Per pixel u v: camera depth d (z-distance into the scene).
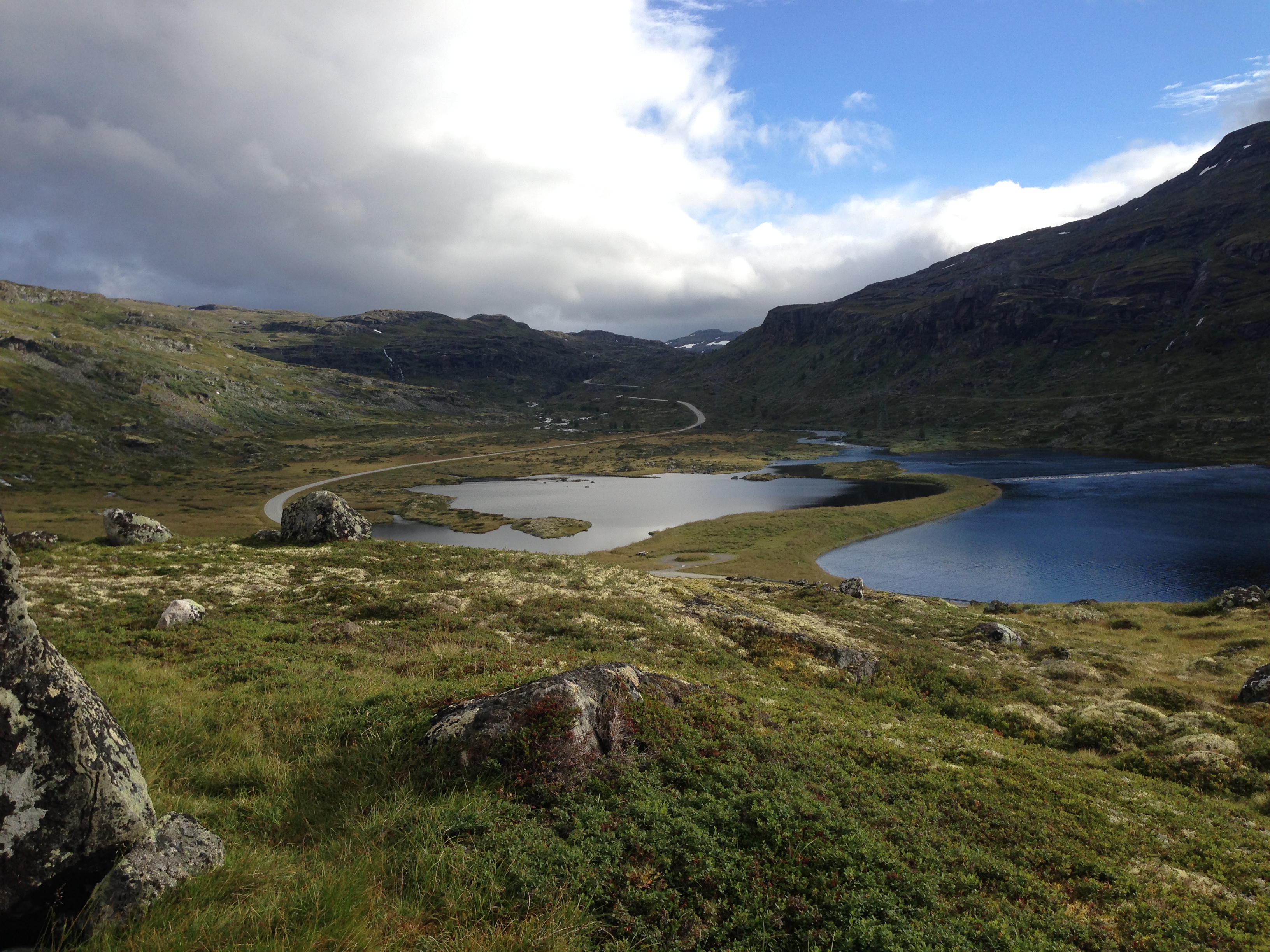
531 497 163.25
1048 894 9.78
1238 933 9.41
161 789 9.86
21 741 6.47
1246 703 28.86
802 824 9.91
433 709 12.73
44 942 6.31
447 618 30.05
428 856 8.20
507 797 9.73
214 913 6.70
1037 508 125.00
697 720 13.37
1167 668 36.97
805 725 15.95
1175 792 17.34
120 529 45.88
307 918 6.83
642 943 7.41
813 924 8.03
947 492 144.75
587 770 10.59
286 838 9.07
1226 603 53.59
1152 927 9.39
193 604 26.78
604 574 46.34
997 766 16.12
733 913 8.05
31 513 126.81
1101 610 55.88
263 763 11.23
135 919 6.51
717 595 44.25
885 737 16.81
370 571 40.72
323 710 14.11
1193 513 115.88
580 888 8.03
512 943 6.92
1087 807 14.19
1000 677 31.39
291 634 25.08
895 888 8.91
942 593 76.31
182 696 15.23
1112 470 171.38
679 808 9.97
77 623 24.66
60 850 6.56
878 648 34.31
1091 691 30.17
